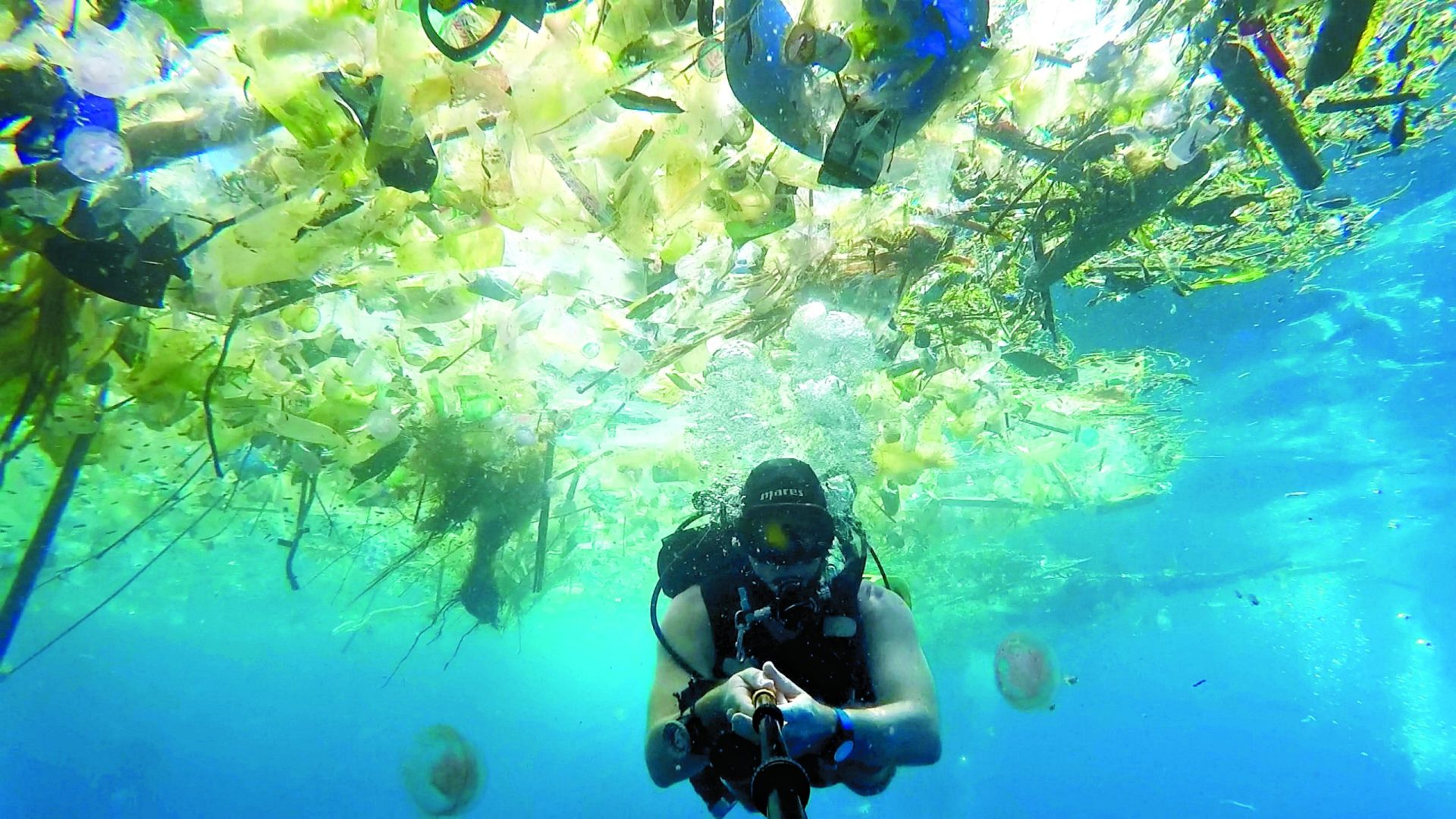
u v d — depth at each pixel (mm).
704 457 6074
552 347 4629
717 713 2035
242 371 4305
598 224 3152
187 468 6328
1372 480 19719
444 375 4934
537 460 5973
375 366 4594
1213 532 23031
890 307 4539
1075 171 3924
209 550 11609
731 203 3164
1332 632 41969
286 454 5152
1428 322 11242
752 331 4887
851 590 2566
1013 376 7148
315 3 2225
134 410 4504
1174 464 14820
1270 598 33594
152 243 2740
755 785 1412
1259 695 51938
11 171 2494
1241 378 11875
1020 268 4859
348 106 2398
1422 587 34219
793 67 2342
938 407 6559
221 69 2480
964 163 3920
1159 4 2988
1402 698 47031
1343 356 12156
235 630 27219
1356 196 6359
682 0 2271
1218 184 4520
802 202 3818
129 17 2314
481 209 3041
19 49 2248
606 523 9094
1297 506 21594
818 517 2455
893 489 6570
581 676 46281
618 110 2674
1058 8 2947
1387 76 4062
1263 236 6008
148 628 26656
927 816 27969
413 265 3221
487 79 2461
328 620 24859
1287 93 3674
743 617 2492
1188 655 45875
